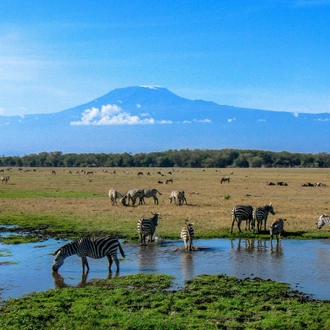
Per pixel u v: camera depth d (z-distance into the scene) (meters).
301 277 16.59
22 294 14.64
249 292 14.51
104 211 33.69
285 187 60.00
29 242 22.97
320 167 175.50
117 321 11.80
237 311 12.70
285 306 13.10
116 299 13.66
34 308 12.97
